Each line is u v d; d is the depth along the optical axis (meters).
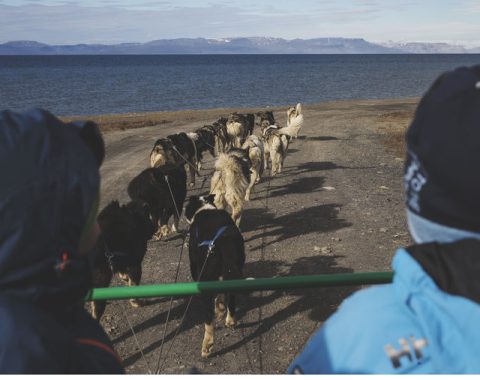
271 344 5.91
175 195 9.42
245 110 39.62
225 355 5.70
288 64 190.25
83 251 1.53
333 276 2.89
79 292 1.43
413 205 1.22
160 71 138.50
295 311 6.63
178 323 6.44
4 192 1.27
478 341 1.05
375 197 12.41
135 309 6.85
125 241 5.91
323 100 56.94
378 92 67.12
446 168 1.11
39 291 1.31
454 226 1.14
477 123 1.10
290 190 13.23
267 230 9.99
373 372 1.13
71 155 1.38
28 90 72.69
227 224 6.04
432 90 1.25
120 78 104.12
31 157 1.33
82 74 121.62
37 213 1.29
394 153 18.86
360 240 9.32
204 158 18.30
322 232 9.79
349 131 25.23
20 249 1.27
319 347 1.24
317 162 17.09
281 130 15.10
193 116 34.12
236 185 8.86
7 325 1.22
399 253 1.21
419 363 1.10
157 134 23.95
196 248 6.06
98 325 1.70
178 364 5.56
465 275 1.10
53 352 1.25
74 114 45.62
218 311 5.63
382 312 1.18
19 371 1.18
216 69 148.88
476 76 1.20
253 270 8.02
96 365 1.43
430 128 1.17
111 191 13.06
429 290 1.12
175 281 7.26
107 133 24.59
